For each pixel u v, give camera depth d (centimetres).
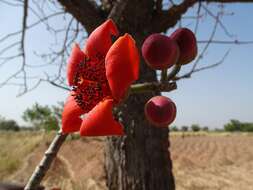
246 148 373
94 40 22
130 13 48
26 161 154
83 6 48
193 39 21
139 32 49
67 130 21
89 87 21
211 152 336
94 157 171
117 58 18
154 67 20
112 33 22
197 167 246
